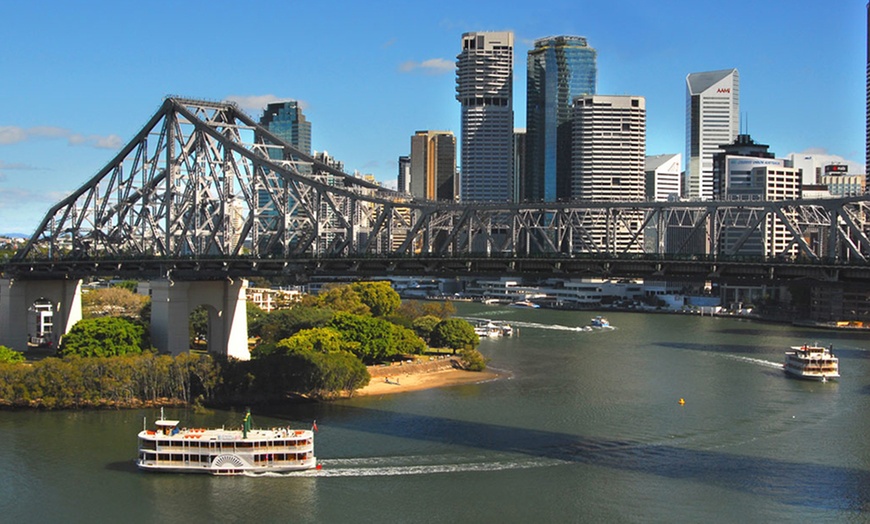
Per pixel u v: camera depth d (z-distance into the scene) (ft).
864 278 407.44
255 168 627.87
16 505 391.04
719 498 402.52
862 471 439.22
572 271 484.33
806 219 452.76
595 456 459.32
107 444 470.80
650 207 473.26
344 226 600.80
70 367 539.29
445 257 507.30
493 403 576.20
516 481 422.41
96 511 386.32
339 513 385.29
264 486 416.46
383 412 546.26
